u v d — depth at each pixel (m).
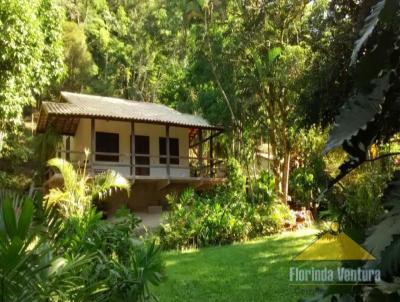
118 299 3.89
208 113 17.47
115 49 33.81
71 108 14.76
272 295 6.39
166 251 11.05
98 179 9.81
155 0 34.53
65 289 3.06
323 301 2.56
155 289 6.92
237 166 15.21
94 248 4.84
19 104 12.02
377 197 5.86
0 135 13.62
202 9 16.19
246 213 13.00
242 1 15.37
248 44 15.39
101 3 35.28
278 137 16.52
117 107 16.50
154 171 17.61
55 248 3.40
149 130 17.80
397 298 2.11
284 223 13.62
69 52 27.17
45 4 13.32
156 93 33.12
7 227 2.62
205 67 16.50
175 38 31.28
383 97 2.07
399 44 2.05
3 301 2.45
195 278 7.74
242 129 16.89
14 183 16.50
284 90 15.37
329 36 9.13
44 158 17.39
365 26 2.03
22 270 2.52
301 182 16.52
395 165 6.56
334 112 8.40
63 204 8.74
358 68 2.13
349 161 2.28
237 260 9.34
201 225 12.02
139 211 16.81
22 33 11.54
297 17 14.80
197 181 16.66
